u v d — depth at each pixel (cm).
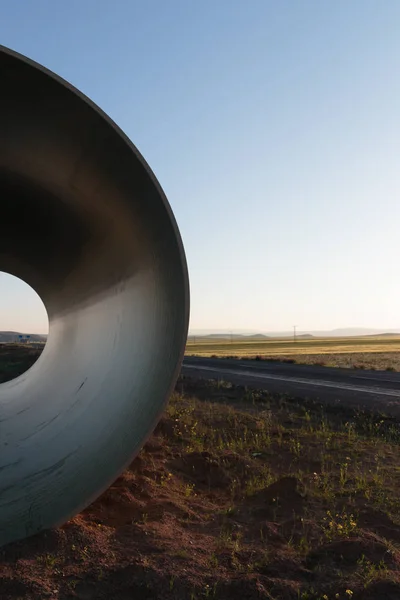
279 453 767
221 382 1664
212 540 432
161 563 373
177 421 916
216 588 342
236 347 9125
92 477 424
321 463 707
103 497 523
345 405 1258
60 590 335
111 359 504
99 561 374
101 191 441
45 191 488
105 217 471
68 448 463
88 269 586
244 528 469
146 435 415
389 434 908
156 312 446
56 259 652
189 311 414
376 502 538
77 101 369
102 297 570
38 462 463
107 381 490
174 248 412
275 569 379
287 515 506
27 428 544
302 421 1024
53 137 400
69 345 675
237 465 690
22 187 496
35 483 436
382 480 614
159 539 421
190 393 1463
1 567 356
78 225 521
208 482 639
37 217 561
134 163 395
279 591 344
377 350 6291
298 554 407
